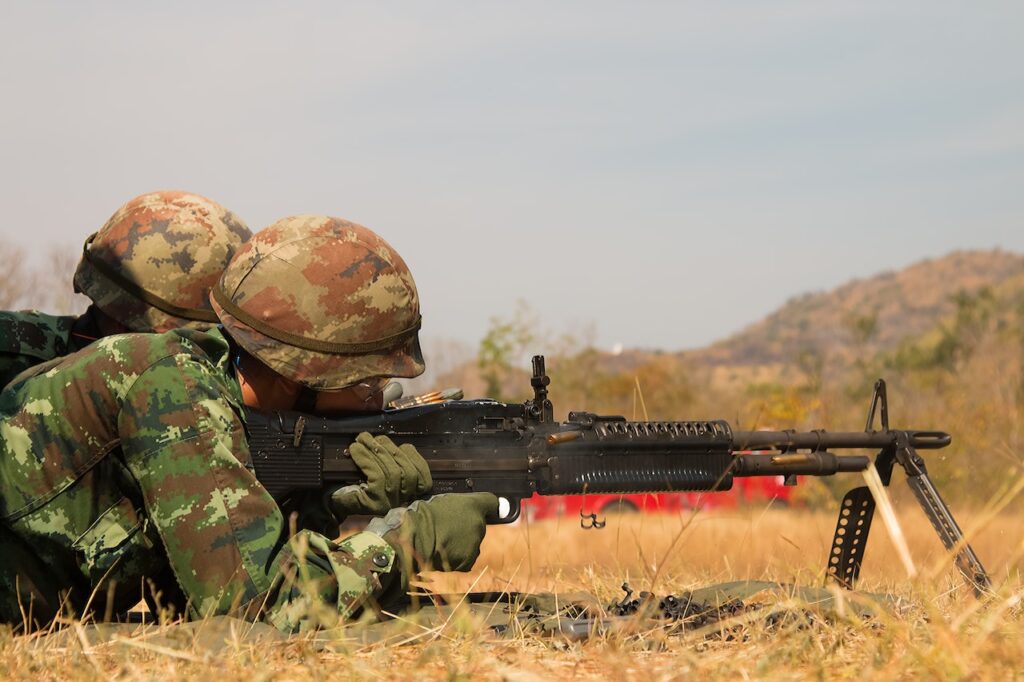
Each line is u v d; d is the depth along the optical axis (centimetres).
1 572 386
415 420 448
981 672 295
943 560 400
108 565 386
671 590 559
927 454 1453
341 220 440
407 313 441
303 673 321
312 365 419
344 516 434
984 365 2780
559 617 389
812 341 17375
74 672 316
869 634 358
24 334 471
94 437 382
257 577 373
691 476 498
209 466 379
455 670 311
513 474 467
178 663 324
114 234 517
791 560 731
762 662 317
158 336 392
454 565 419
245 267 425
